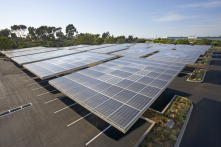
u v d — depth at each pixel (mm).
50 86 22172
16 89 20969
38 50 49938
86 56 31656
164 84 13172
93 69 19547
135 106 9945
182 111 14156
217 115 13508
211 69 29734
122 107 9945
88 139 10961
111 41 102750
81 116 14023
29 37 121312
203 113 13898
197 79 23047
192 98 17094
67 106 16016
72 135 11422
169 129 11664
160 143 10148
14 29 113438
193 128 11742
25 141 10891
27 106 16141
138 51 39812
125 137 11062
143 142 10352
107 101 10844
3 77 26812
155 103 16062
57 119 13594
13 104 16609
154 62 21812
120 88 12859
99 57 30000
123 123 8398
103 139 10922
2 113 14656
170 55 31578
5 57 52344
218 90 19125
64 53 37188
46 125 12734
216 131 11336
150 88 12492
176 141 10250
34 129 12227
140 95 11391
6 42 56594
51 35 112750
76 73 18266
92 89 13109
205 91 18906
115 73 17094
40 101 17266
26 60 29828
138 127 12086
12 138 11211
